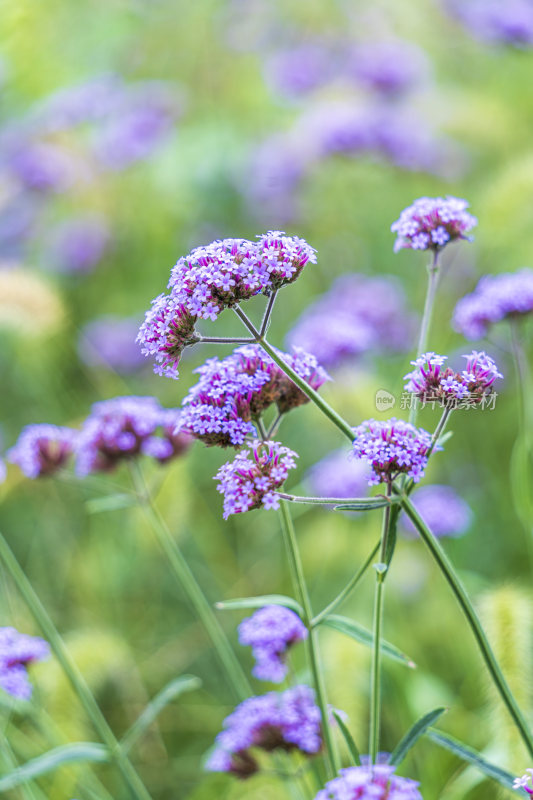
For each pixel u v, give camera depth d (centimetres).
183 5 195
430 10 204
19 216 189
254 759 89
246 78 195
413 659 103
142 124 179
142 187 180
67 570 125
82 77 204
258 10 200
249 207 174
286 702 88
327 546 110
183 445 94
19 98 199
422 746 98
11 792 99
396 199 174
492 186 111
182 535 122
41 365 144
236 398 80
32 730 103
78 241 176
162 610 125
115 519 126
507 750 86
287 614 91
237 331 159
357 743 95
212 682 115
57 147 186
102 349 157
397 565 108
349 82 189
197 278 76
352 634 81
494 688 87
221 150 174
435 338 143
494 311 94
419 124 171
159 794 105
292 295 163
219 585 124
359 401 116
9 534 133
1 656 91
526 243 127
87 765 98
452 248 147
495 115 155
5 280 106
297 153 174
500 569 118
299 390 82
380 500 78
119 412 93
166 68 201
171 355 78
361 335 116
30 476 95
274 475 77
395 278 152
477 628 79
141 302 172
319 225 172
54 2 188
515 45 182
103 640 99
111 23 198
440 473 130
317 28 206
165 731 110
